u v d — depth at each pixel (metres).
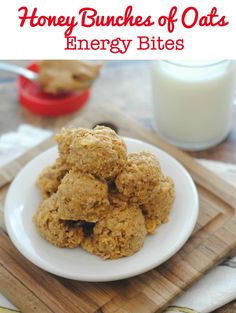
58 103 0.51
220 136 0.47
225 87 0.44
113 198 0.34
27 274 0.35
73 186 0.33
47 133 0.49
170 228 0.36
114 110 0.48
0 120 0.51
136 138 0.45
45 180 0.38
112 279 0.33
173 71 0.44
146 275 0.35
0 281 0.35
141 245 0.35
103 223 0.34
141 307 0.33
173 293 0.34
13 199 0.38
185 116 0.46
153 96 0.47
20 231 0.36
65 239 0.35
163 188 0.36
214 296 0.35
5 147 0.48
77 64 0.52
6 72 0.57
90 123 0.47
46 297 0.34
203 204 0.40
